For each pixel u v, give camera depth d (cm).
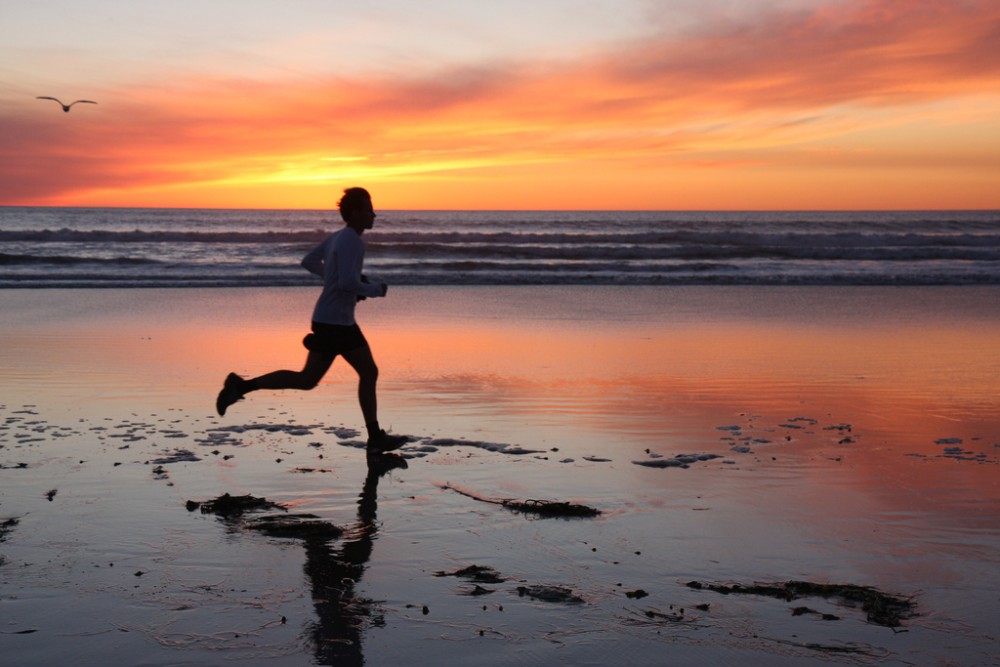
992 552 373
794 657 275
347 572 345
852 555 369
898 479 488
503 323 1309
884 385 805
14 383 775
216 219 7038
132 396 722
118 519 407
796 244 3581
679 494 458
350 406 695
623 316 1416
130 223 6291
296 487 466
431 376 841
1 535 381
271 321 1292
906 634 292
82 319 1300
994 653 278
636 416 664
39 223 6116
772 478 490
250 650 276
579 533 396
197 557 359
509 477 490
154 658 269
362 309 1502
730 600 321
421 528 401
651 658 274
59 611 303
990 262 2836
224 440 571
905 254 2988
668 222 5831
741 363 934
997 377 850
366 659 271
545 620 302
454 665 268
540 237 3672
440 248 2952
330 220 6888
